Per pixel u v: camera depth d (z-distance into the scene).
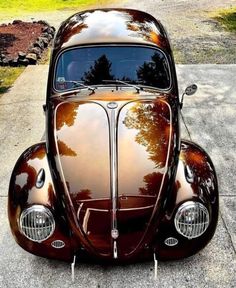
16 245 4.31
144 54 4.61
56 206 3.66
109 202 3.58
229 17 13.86
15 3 16.83
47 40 11.11
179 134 4.34
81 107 4.36
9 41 11.13
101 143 3.96
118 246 3.58
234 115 7.03
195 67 9.19
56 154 3.96
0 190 5.15
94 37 4.68
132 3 16.27
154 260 3.71
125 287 3.81
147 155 3.89
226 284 3.83
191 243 3.69
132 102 4.39
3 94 8.03
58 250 3.71
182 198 3.65
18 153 5.95
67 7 16.14
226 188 5.16
